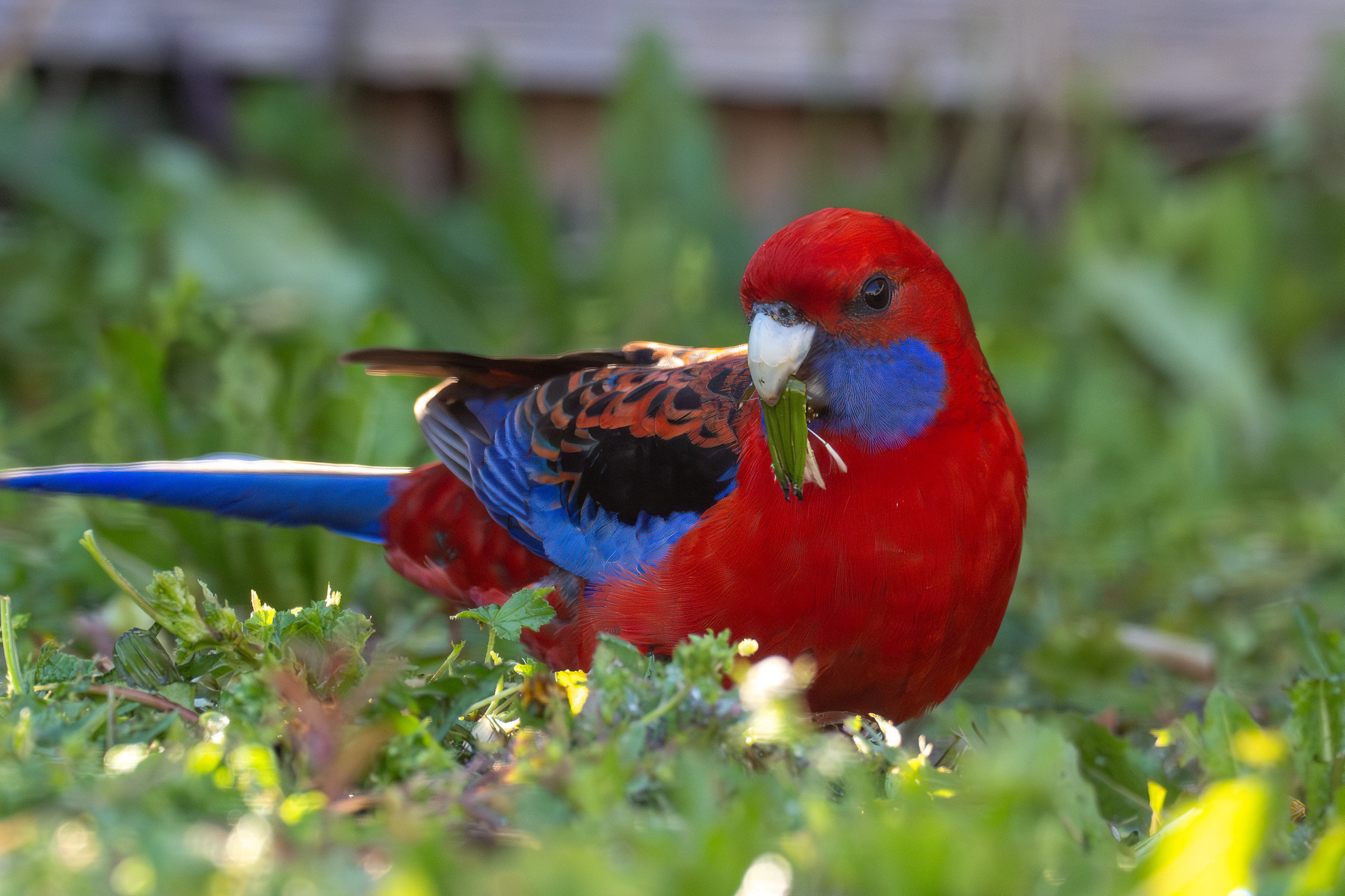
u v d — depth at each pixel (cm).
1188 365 1481
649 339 1402
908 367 527
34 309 1308
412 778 405
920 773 428
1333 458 1366
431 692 469
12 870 336
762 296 533
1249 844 377
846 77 1739
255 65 1677
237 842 346
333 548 805
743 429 561
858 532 529
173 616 473
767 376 523
